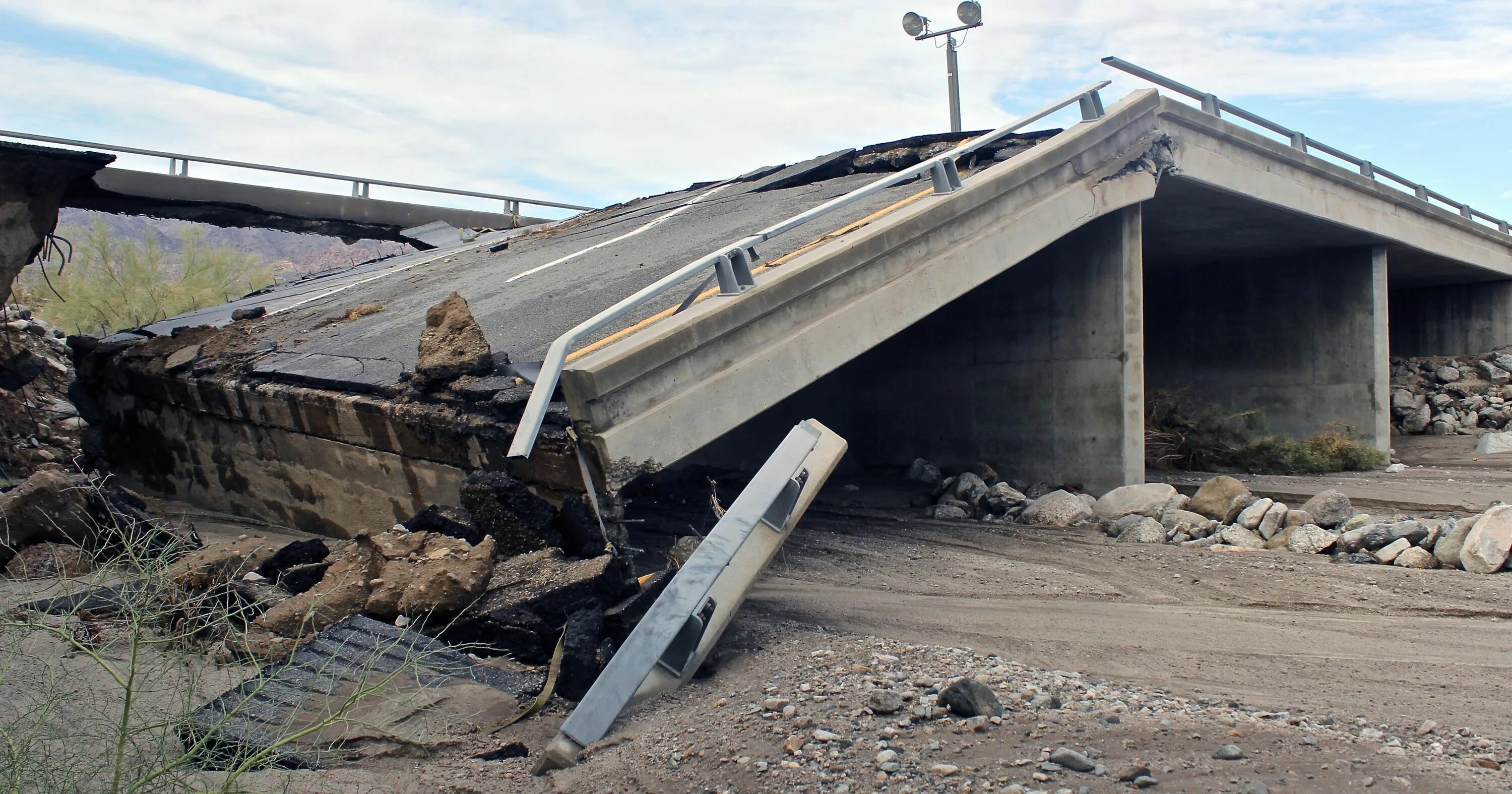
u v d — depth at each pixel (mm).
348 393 9508
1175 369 22781
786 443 5793
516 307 11430
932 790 3582
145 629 4445
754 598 7570
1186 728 4109
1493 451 19453
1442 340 27078
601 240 15836
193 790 3498
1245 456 17172
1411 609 6965
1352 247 19750
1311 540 9180
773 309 8516
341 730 4508
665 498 13719
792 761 3959
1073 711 4398
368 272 19875
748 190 16781
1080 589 7832
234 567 6500
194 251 28250
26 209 10484
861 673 5113
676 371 7680
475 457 7902
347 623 5613
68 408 17547
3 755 3438
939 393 14992
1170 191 14625
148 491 13977
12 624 3990
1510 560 7969
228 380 11508
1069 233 13258
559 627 5738
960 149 10789
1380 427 19328
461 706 4922
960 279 10344
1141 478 12766
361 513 9508
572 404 7059
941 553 9539
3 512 7793
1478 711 4547
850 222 10688
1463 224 21797
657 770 4082
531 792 4047
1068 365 13273
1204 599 7449
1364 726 4230
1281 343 20953
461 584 5816
